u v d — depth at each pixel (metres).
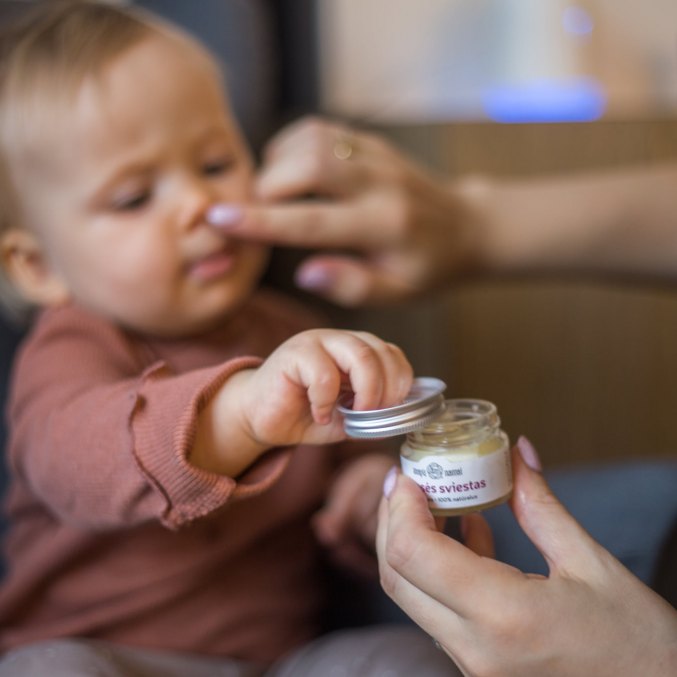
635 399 1.65
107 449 0.65
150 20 1.03
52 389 0.82
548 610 0.53
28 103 0.92
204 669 0.93
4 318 1.12
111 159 0.89
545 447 1.64
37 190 0.94
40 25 0.98
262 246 1.00
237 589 0.98
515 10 1.85
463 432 0.60
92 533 0.92
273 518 1.01
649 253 1.09
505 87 1.87
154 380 0.69
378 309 1.50
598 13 1.84
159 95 0.91
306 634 1.05
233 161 0.98
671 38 1.87
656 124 1.62
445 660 0.88
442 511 0.59
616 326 1.62
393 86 2.00
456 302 1.56
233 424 0.62
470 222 1.09
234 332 1.04
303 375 0.57
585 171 1.61
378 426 0.56
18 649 0.89
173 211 0.91
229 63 1.37
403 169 1.04
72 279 0.95
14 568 1.00
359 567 1.06
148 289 0.91
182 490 0.61
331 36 1.97
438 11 1.96
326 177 0.99
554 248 1.09
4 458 1.11
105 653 0.87
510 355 1.60
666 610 0.54
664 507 0.83
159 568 0.94
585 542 0.57
